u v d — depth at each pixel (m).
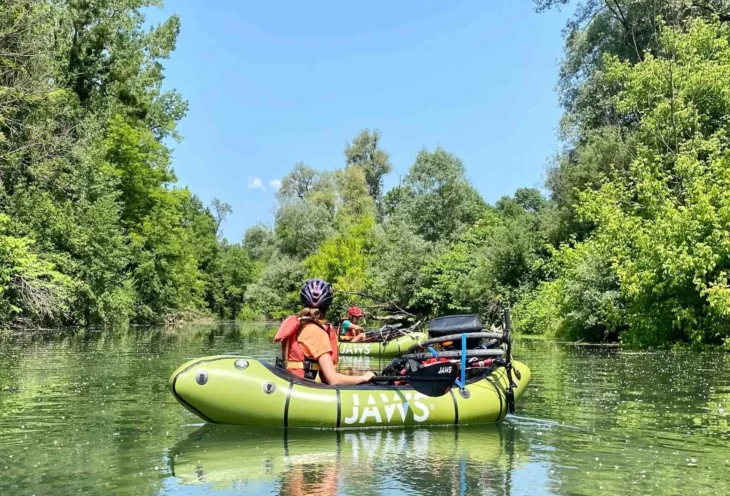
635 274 14.50
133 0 29.98
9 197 21.56
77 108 27.02
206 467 4.30
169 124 34.25
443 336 6.37
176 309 38.22
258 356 12.77
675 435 5.38
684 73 17.45
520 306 22.73
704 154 17.05
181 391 5.51
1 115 18.95
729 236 13.20
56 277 19.45
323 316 6.07
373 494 3.71
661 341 14.79
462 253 27.30
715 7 21.77
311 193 53.66
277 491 3.77
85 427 5.64
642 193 15.71
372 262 34.44
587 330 17.97
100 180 26.08
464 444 5.03
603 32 26.08
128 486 3.88
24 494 3.73
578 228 23.20
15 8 19.17
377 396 5.68
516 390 6.49
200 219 57.97
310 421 5.55
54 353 13.02
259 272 58.62
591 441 5.16
